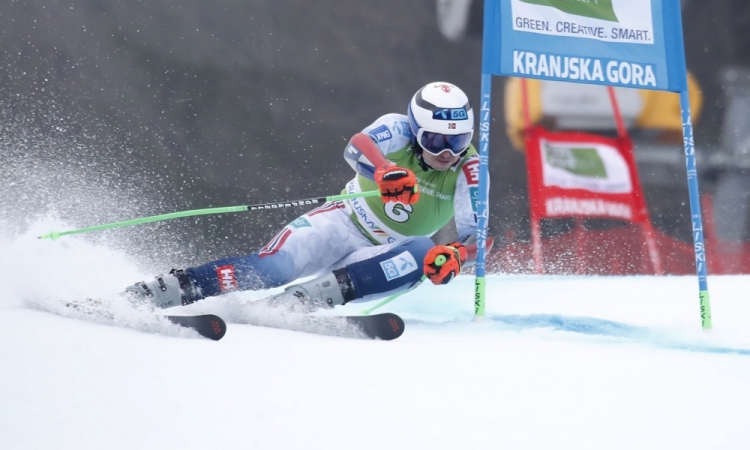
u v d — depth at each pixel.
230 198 45.78
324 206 16.94
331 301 14.42
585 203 48.91
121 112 45.81
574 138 50.09
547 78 15.66
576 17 15.77
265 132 48.31
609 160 49.72
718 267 48.56
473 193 15.76
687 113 16.03
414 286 15.26
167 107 47.16
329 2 51.69
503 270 46.88
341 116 50.12
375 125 15.45
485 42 15.66
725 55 53.41
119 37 47.72
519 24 15.62
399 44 52.09
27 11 46.28
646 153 50.50
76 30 47.00
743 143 51.72
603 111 50.47
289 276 15.67
